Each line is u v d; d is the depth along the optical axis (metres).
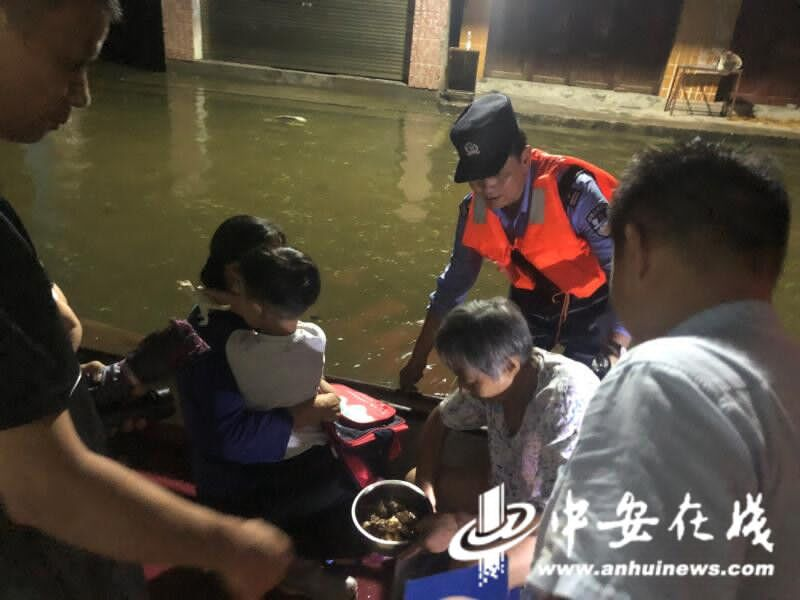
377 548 1.96
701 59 10.17
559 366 1.84
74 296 4.54
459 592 1.58
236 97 9.72
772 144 9.38
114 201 6.02
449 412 2.17
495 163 2.12
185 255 5.18
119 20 1.02
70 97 1.01
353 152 7.82
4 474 0.89
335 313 4.58
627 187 0.93
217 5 10.55
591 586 0.73
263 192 6.48
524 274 2.47
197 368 2.04
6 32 0.87
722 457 0.72
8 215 1.02
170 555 0.98
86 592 1.20
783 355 0.80
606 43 10.44
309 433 2.28
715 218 0.84
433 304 2.68
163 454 2.68
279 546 1.05
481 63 10.73
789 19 9.84
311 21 10.45
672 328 0.87
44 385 0.88
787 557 0.77
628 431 0.76
